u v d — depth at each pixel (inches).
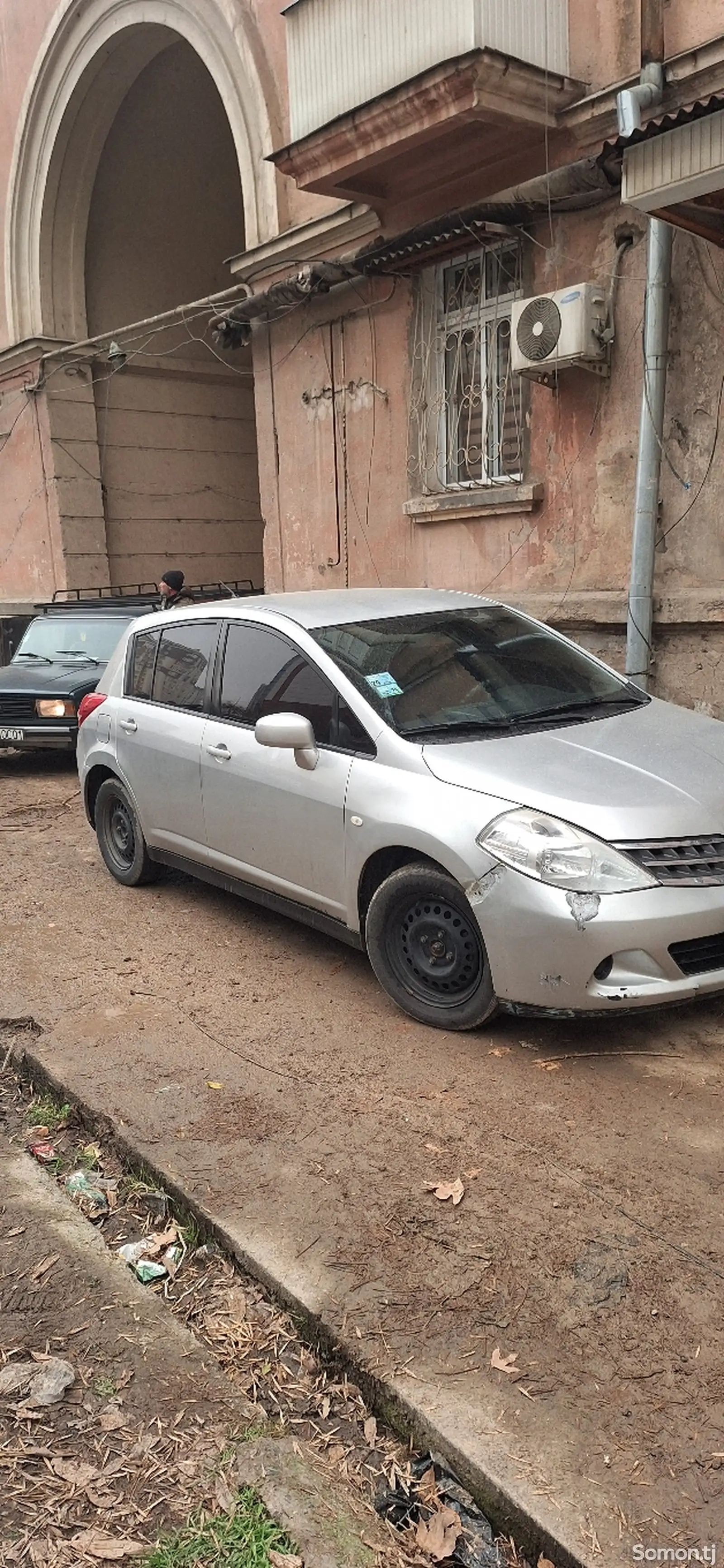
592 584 318.3
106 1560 83.0
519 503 331.9
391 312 371.2
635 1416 92.7
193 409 628.4
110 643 420.8
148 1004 183.6
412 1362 100.4
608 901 142.2
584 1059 154.3
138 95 535.5
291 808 185.2
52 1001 187.2
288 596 223.5
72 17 501.7
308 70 342.0
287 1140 137.8
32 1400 99.2
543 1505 85.0
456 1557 84.2
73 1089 154.4
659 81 273.6
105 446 594.2
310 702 186.5
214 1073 157.0
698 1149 130.5
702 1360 98.3
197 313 612.7
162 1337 108.0
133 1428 96.2
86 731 256.2
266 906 203.0
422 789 161.6
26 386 579.5
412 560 381.4
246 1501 88.3
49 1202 132.6
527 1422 92.9
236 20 408.2
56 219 554.9
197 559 637.9
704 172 199.3
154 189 587.2
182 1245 123.9
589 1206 120.5
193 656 222.2
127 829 249.4
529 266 324.2
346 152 330.3
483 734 174.6
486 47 280.2
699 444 283.0
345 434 398.3
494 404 345.7
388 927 169.0
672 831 147.9
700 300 276.1
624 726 180.4
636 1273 109.6
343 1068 155.9
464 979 160.6
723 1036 159.3
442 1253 114.4
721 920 145.9
